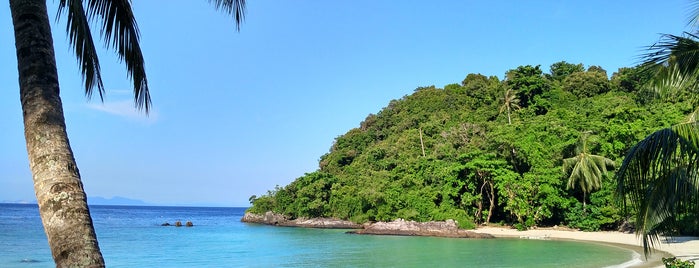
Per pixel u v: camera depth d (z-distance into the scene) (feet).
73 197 13.33
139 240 154.61
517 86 283.59
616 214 154.71
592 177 161.27
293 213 258.98
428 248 121.49
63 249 12.64
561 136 185.26
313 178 250.37
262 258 103.76
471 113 287.28
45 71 14.76
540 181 169.68
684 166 31.50
